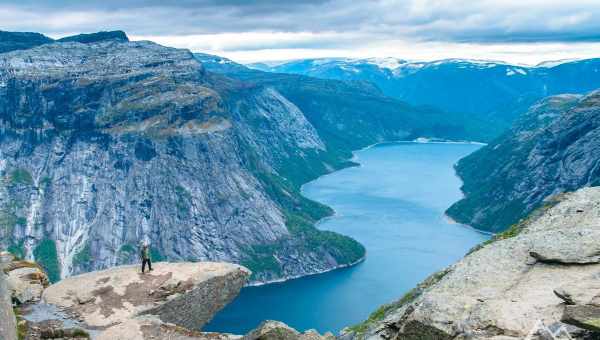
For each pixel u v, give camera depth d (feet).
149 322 184.14
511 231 167.84
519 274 124.67
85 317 197.88
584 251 123.75
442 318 110.63
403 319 125.59
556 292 106.63
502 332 103.04
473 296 118.73
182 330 179.63
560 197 170.60
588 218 143.74
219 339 177.27
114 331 177.27
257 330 144.56
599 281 107.86
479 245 169.99
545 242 131.13
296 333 143.84
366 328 148.05
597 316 95.09
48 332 179.11
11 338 131.13
